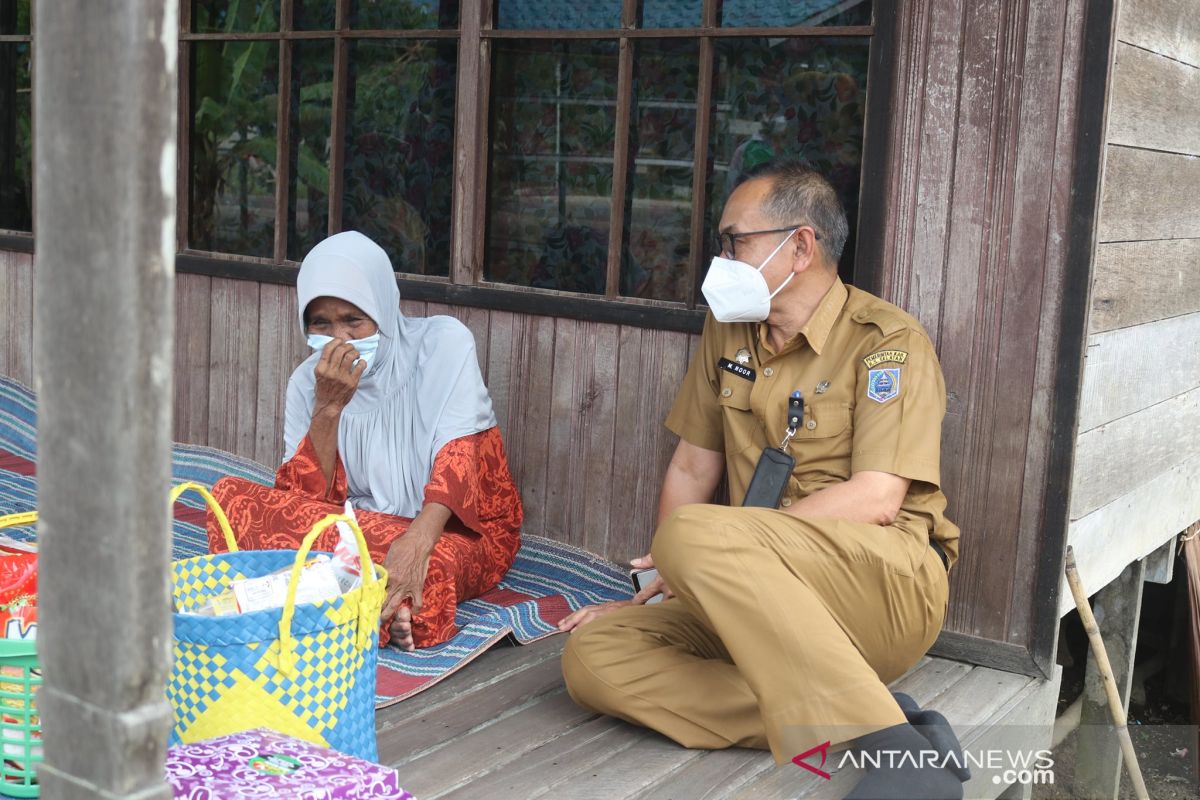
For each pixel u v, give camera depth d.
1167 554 3.66
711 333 2.79
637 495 3.28
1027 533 2.71
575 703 2.53
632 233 3.23
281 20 3.72
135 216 1.34
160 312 1.38
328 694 2.00
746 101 3.02
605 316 3.25
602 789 2.14
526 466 3.48
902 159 2.77
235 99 3.89
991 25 2.64
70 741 1.46
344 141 3.66
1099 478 2.89
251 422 3.98
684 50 3.09
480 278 3.49
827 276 2.57
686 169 3.13
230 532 2.24
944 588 2.41
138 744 1.43
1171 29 2.85
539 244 3.40
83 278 1.37
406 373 3.08
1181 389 3.34
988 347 2.71
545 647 2.87
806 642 2.08
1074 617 4.70
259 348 3.93
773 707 2.10
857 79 2.87
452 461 2.92
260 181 3.88
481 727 2.40
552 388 3.40
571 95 3.28
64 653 1.46
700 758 2.29
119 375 1.37
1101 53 2.52
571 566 3.32
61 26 1.34
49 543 1.45
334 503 2.91
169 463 1.42
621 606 2.76
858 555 2.25
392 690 2.53
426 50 3.47
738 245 2.54
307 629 1.95
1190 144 3.09
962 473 2.77
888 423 2.41
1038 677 2.74
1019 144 2.63
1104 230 2.67
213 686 1.95
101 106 1.33
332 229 3.71
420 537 2.76
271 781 1.73
